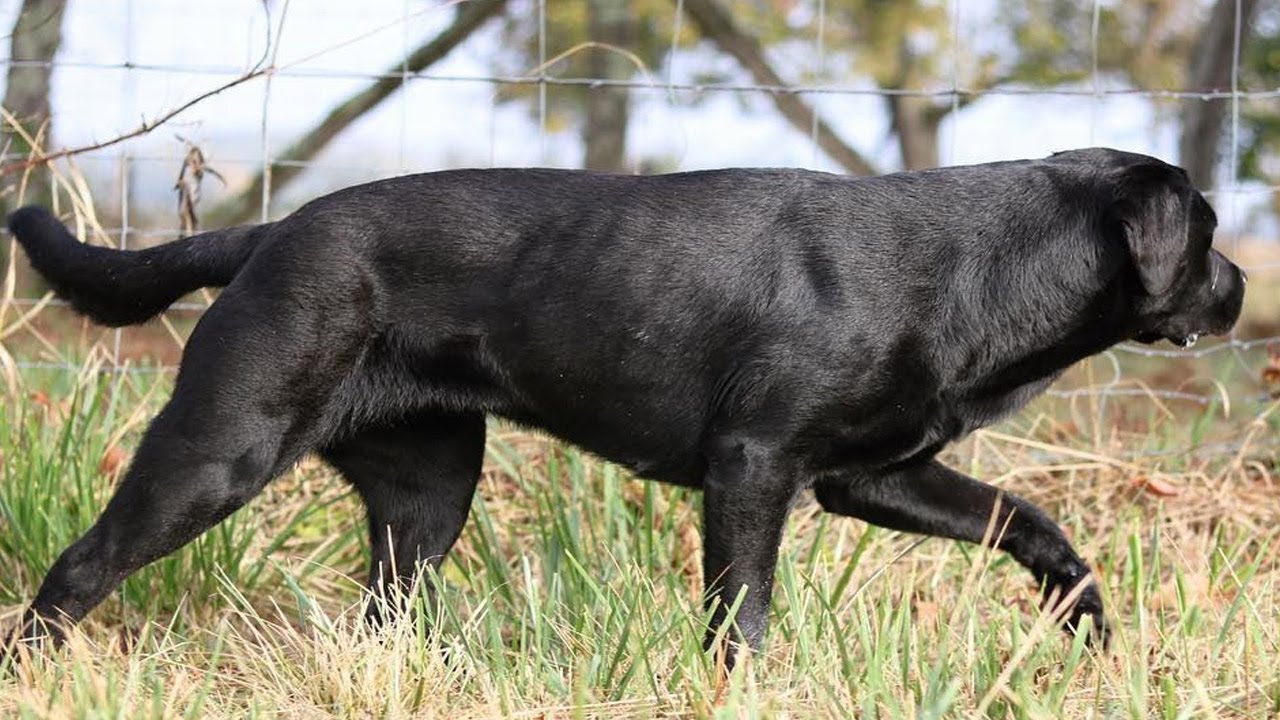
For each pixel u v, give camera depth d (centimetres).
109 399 655
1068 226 467
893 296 451
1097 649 451
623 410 472
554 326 464
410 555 521
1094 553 581
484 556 556
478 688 435
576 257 463
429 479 518
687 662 425
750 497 448
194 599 542
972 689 426
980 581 509
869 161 1590
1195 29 1923
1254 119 1753
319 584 580
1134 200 452
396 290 462
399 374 469
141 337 841
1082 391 695
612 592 479
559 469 636
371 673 421
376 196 465
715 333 458
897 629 453
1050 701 402
